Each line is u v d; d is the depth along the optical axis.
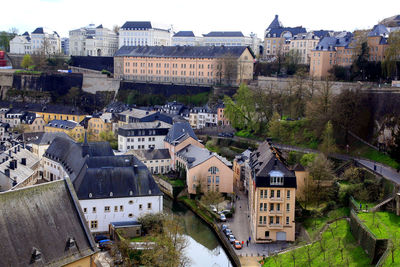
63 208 78.50
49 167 160.50
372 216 97.56
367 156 141.12
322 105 164.12
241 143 185.38
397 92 141.88
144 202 120.50
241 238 113.56
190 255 109.38
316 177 121.75
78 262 76.38
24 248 71.12
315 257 92.69
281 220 110.19
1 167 129.00
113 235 112.81
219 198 137.12
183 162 163.75
